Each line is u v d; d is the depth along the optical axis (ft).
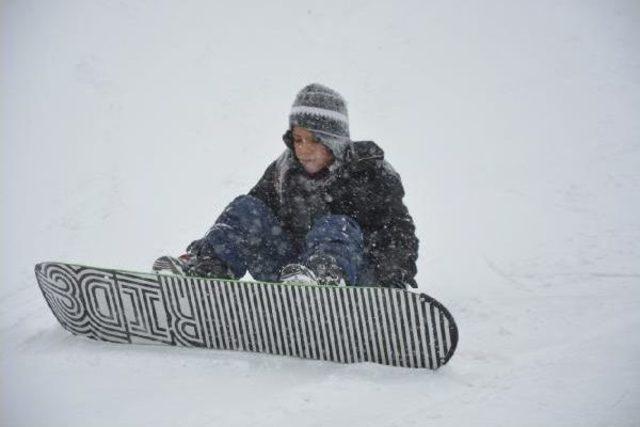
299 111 14.25
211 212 28.63
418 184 30.53
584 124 34.68
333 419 9.84
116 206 29.19
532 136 33.99
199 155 33.50
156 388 11.28
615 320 14.20
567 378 10.89
